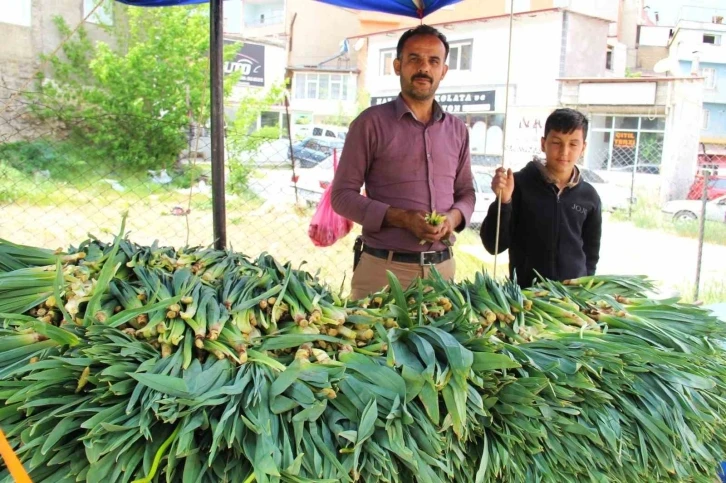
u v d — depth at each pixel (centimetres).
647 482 155
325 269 626
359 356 141
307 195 793
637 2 3134
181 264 174
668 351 170
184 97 1195
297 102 2545
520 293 184
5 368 129
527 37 2019
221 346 135
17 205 727
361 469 123
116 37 1376
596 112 1891
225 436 119
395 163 259
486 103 2119
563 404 147
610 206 1208
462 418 133
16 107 772
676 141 1741
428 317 167
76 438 118
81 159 840
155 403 118
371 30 2417
